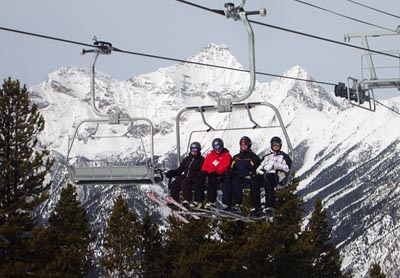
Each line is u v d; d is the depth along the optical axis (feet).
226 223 176.96
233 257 174.70
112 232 194.18
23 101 152.87
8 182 150.41
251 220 66.03
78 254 167.63
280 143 65.00
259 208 65.26
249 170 64.69
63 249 156.04
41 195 153.28
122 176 64.64
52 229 169.99
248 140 65.05
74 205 182.50
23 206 150.20
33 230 149.18
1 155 151.43
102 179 65.21
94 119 65.26
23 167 150.82
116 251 194.70
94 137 65.10
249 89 61.52
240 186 64.49
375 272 221.87
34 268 149.79
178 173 65.87
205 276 171.53
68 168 65.21
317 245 204.64
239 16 59.21
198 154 65.62
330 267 204.23
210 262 172.45
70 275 148.46
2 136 151.53
